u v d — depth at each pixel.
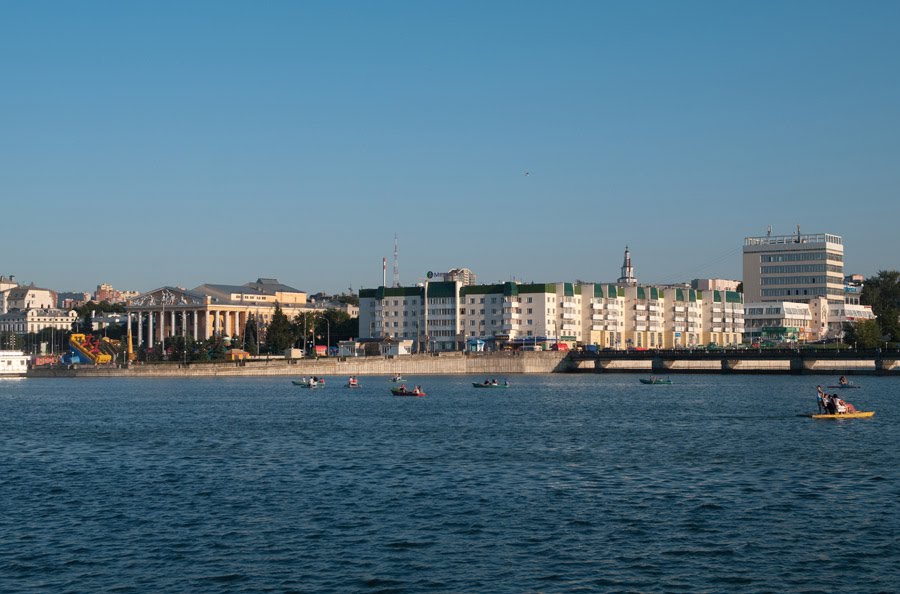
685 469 102.31
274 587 60.72
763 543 70.06
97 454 117.25
